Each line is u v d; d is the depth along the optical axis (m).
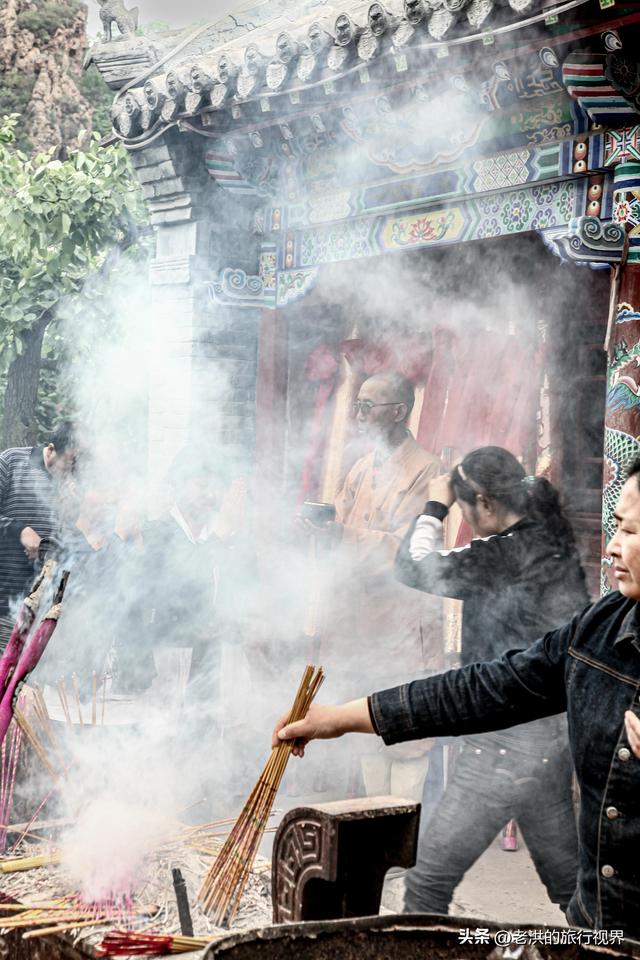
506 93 4.16
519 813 2.96
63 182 9.41
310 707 2.29
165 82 5.19
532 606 3.02
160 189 5.55
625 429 3.80
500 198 4.45
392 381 4.62
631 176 3.87
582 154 4.07
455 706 2.21
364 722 2.25
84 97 22.19
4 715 2.35
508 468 3.13
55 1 21.81
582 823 2.04
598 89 3.73
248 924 2.14
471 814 2.96
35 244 9.59
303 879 2.01
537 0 3.46
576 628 2.09
